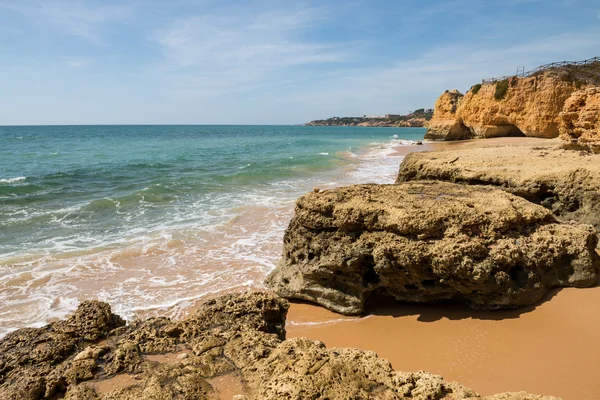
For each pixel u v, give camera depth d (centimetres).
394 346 759
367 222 891
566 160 1445
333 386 423
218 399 429
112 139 7812
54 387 456
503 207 909
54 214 1677
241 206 1850
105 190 2202
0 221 1562
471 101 5116
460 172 1504
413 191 1073
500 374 643
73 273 1111
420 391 428
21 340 530
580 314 789
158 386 441
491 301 852
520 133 4594
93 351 506
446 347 738
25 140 7175
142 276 1102
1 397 431
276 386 423
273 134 11719
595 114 1712
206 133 12175
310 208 963
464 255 821
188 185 2338
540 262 867
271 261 1216
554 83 3872
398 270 866
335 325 866
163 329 568
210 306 626
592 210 1187
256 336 543
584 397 575
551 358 670
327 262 915
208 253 1275
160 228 1514
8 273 1096
